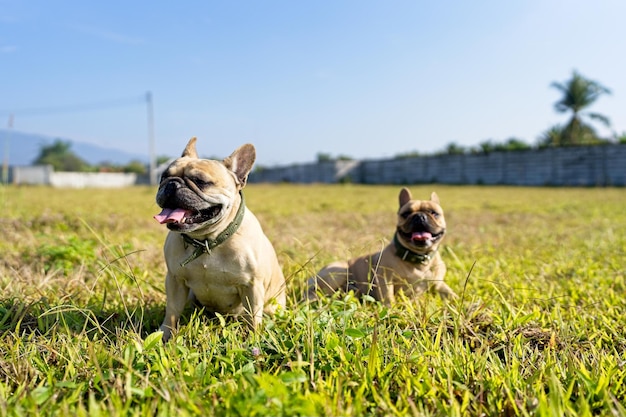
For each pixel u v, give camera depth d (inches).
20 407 67.7
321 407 67.8
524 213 433.7
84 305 125.8
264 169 1924.2
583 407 69.8
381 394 75.1
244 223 117.6
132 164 2571.4
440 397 77.0
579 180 1002.1
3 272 155.2
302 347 91.1
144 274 157.6
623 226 313.3
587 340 108.3
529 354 98.4
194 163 110.9
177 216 102.8
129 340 96.1
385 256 155.0
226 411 66.1
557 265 186.9
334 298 127.6
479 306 120.0
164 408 66.7
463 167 1235.9
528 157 1090.7
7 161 413.7
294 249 204.8
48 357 89.8
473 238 270.2
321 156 2001.7
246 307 118.6
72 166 3129.9
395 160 1419.8
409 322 113.0
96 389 77.8
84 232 264.2
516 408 71.9
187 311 132.5
